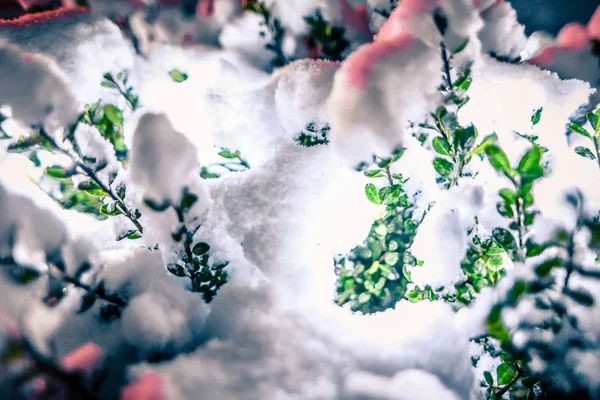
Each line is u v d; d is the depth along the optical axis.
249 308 0.58
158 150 0.52
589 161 0.56
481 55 0.61
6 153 0.53
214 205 0.58
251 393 0.54
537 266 0.53
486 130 0.56
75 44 0.60
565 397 0.52
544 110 0.59
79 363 0.52
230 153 0.64
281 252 0.57
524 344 0.52
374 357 0.57
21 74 0.50
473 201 0.55
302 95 0.59
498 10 0.66
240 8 0.75
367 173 0.57
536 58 0.66
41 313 0.52
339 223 0.58
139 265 0.56
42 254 0.52
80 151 0.53
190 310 0.57
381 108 0.50
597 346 0.52
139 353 0.54
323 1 0.67
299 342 0.57
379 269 0.60
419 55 0.51
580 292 0.52
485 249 0.55
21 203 0.52
